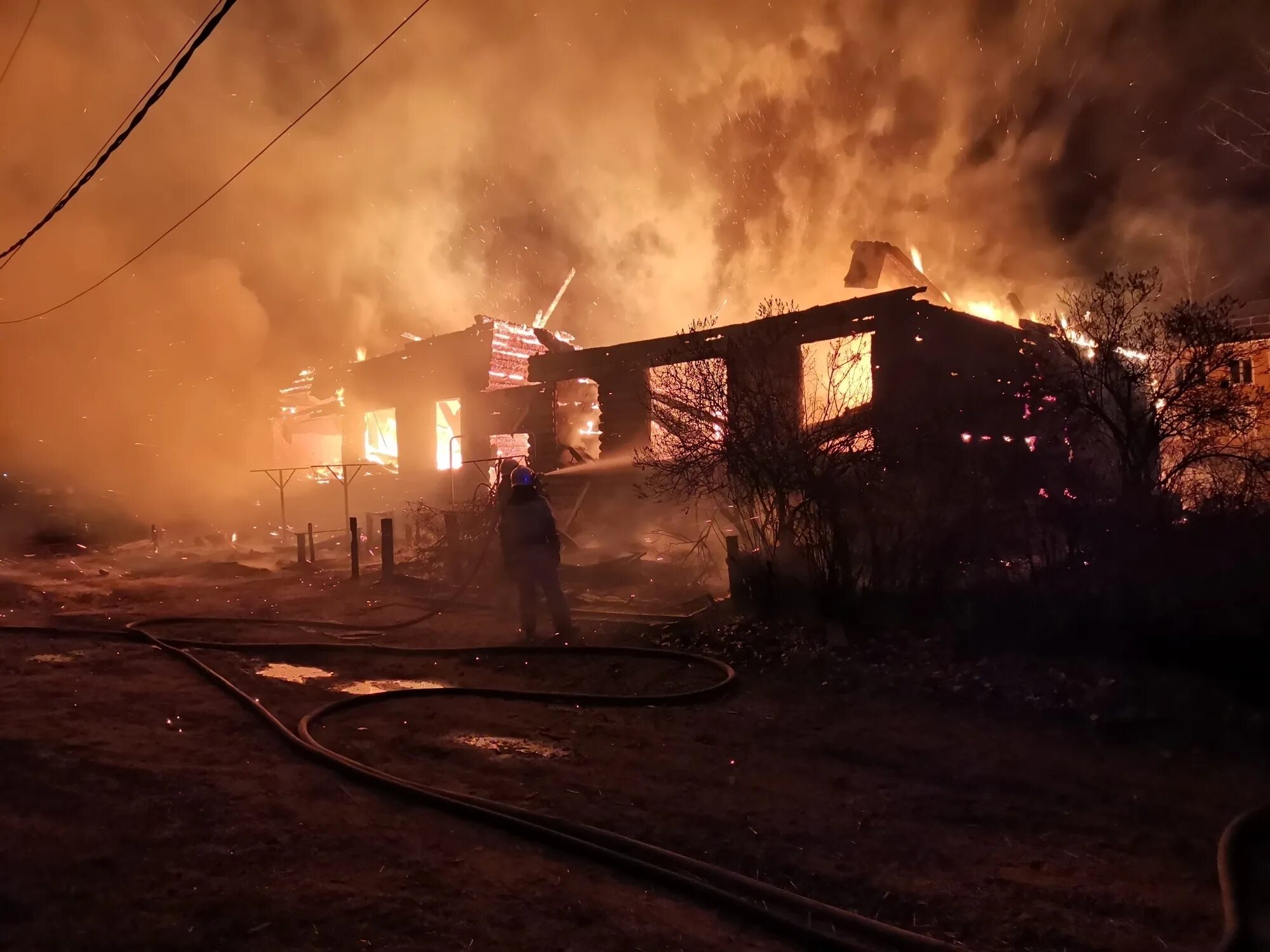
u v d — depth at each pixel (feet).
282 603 37.86
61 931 9.15
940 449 24.86
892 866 11.08
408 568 45.01
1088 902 10.03
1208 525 20.33
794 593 25.82
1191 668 18.90
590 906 9.89
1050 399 26.11
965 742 16.17
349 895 10.06
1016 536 23.21
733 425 26.17
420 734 17.29
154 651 26.43
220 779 14.34
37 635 29.14
